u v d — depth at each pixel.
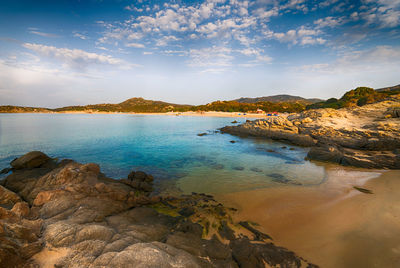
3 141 31.25
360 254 5.91
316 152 20.84
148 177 14.32
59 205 8.23
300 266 5.49
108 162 19.92
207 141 33.78
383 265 5.45
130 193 10.56
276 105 155.25
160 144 30.59
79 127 56.88
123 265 4.31
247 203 10.13
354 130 26.11
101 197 9.60
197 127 59.78
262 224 7.94
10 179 13.07
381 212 8.52
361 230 7.20
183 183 13.77
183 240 6.43
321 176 14.90
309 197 10.67
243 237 7.03
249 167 18.02
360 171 16.03
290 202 10.06
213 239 6.91
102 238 5.62
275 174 15.78
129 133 43.97
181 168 17.77
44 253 4.86
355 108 39.19
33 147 26.94
